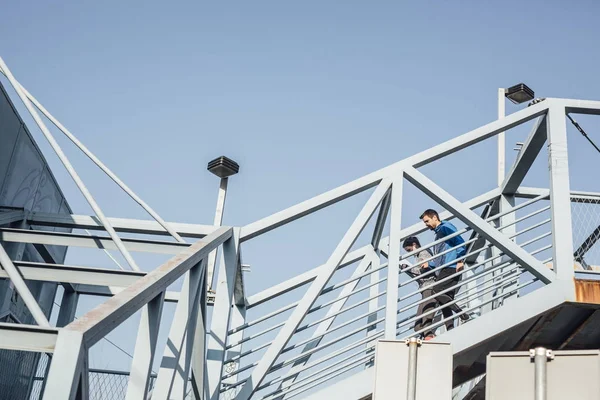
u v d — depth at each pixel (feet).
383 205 23.84
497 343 23.16
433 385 14.89
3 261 12.19
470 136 22.93
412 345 15.19
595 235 23.63
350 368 21.13
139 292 12.09
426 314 21.07
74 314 28.07
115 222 22.85
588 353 13.56
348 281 22.22
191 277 16.56
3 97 22.68
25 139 24.79
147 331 13.04
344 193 22.06
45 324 11.34
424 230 27.12
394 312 20.59
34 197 26.61
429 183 22.29
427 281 24.43
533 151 25.07
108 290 28.07
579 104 23.35
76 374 9.84
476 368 23.98
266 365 19.99
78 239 19.47
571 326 23.06
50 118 20.56
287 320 20.44
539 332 23.45
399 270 21.48
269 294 25.72
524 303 20.79
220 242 19.75
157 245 19.57
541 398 13.39
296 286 25.67
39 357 26.55
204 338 18.48
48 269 15.34
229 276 21.03
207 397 19.40
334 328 21.88
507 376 13.94
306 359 24.71
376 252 27.04
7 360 24.50
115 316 11.13
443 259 24.79
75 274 15.34
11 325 10.23
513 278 22.35
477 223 21.89
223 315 20.58
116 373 25.26
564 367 13.65
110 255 21.94
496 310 20.68
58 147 18.53
